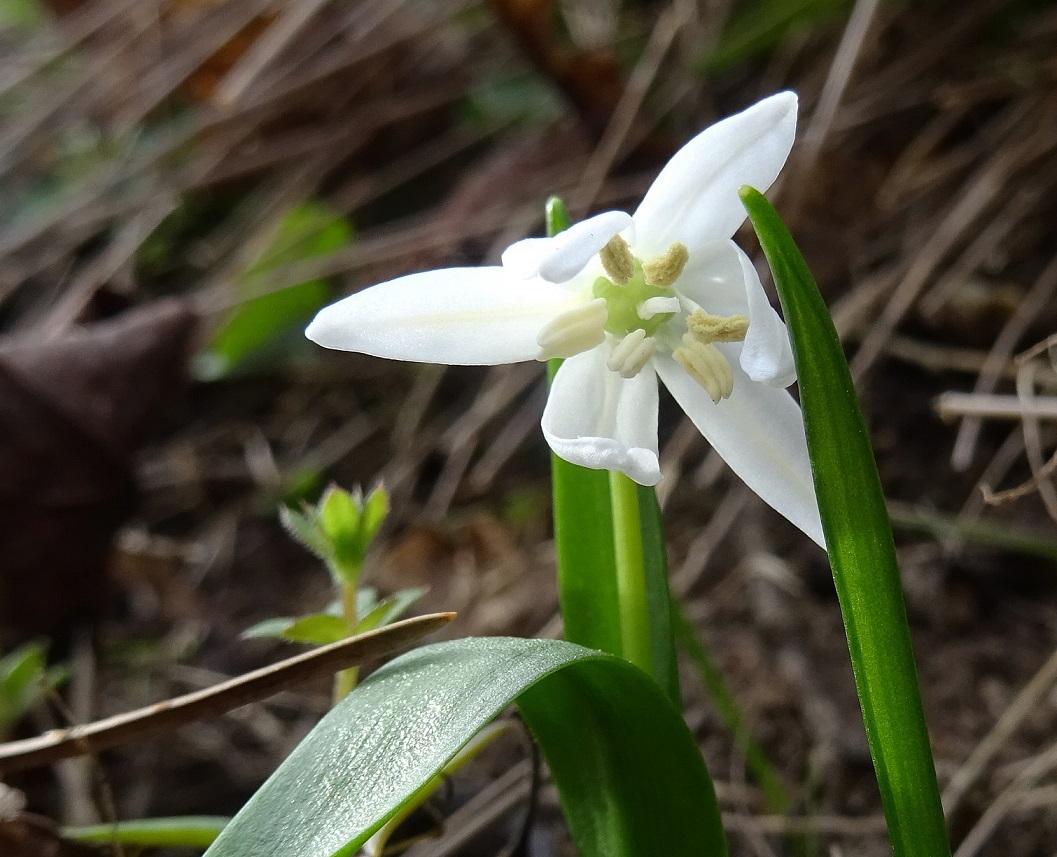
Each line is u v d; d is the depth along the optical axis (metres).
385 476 0.17
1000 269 0.16
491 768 0.12
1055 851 0.11
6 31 0.29
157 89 0.23
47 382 0.15
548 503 0.16
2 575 0.14
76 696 0.13
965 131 0.18
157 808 0.12
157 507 0.18
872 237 0.17
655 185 0.08
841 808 0.11
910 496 0.15
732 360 0.08
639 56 0.21
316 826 0.06
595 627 0.08
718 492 0.16
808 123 0.18
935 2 0.19
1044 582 0.13
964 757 0.12
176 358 0.16
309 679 0.08
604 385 0.08
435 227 0.20
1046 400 0.12
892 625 0.07
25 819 0.09
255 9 0.22
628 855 0.08
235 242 0.22
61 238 0.22
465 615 0.15
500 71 0.23
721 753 0.12
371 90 0.23
